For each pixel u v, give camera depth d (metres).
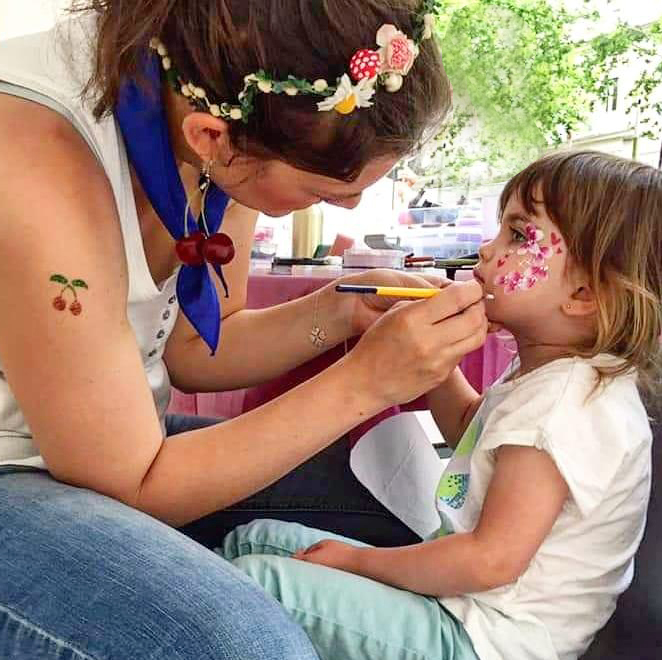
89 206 0.65
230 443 0.72
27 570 0.56
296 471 1.07
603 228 0.84
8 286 0.62
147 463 0.69
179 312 1.00
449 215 1.69
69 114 0.67
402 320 0.76
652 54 2.06
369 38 0.60
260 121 0.62
